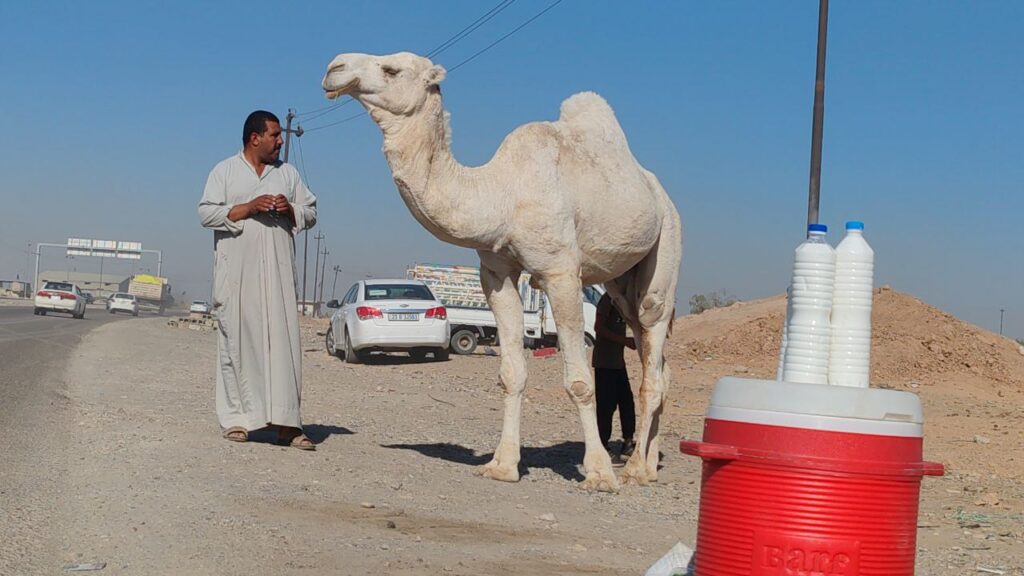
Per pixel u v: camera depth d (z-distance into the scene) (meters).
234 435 9.42
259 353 9.32
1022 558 7.12
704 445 3.60
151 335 34.91
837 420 3.50
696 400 17.66
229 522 6.37
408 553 5.90
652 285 9.47
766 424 3.56
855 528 3.47
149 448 8.82
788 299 4.09
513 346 8.84
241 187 9.31
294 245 9.61
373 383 18.34
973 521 8.52
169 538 5.93
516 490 8.34
